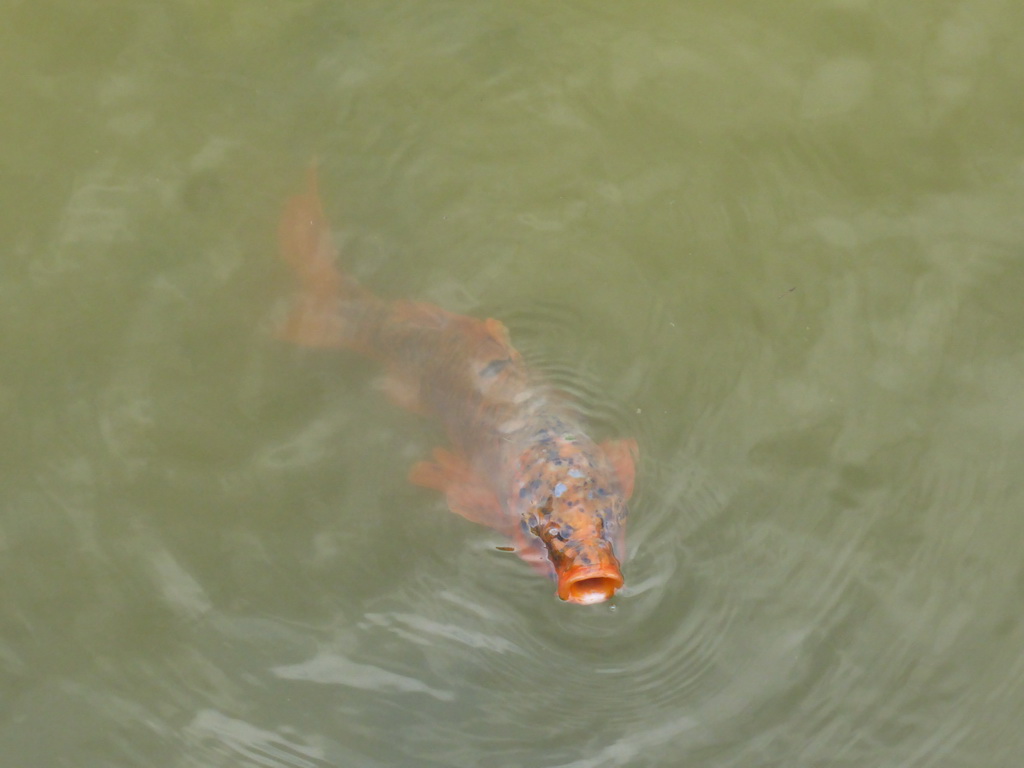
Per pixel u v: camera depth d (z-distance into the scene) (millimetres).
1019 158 9844
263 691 7465
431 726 7297
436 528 8086
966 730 7180
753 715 7277
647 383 8820
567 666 7527
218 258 9352
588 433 8359
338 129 10164
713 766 7078
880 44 10633
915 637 7543
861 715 7258
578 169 10016
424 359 8438
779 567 7859
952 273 9219
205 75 10438
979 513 8047
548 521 7328
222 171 9875
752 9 10891
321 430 8539
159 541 8062
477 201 9836
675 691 7402
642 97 10391
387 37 10680
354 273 9344
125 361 8844
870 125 10156
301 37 10656
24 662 7562
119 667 7562
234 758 7215
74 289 9188
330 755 7211
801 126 10180
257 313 9055
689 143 10148
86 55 10516
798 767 7062
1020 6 10742
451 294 9320
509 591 7816
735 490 8227
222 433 8523
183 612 7773
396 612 7750
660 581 7812
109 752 7246
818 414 8594
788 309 9172
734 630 7617
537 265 9500
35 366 8789
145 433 8516
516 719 7316
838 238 9523
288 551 8016
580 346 9039
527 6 10875
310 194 9727
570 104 10344
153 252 9391
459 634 7648
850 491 8180
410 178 9953
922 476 8219
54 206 9617
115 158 9922
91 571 7930
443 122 10234
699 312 9203
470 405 8102
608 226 9711
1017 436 8359
